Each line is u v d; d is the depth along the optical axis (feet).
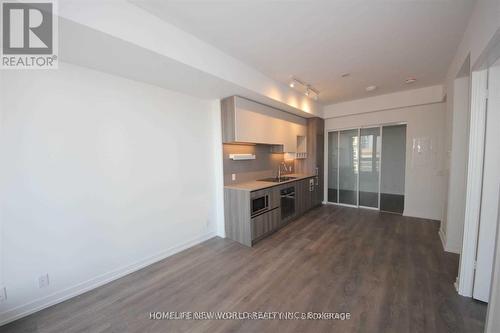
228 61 8.63
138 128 8.66
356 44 7.97
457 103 8.93
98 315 6.12
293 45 7.98
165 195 9.68
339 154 18.11
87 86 7.22
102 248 7.67
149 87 9.00
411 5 5.87
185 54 7.00
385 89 13.55
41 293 6.37
